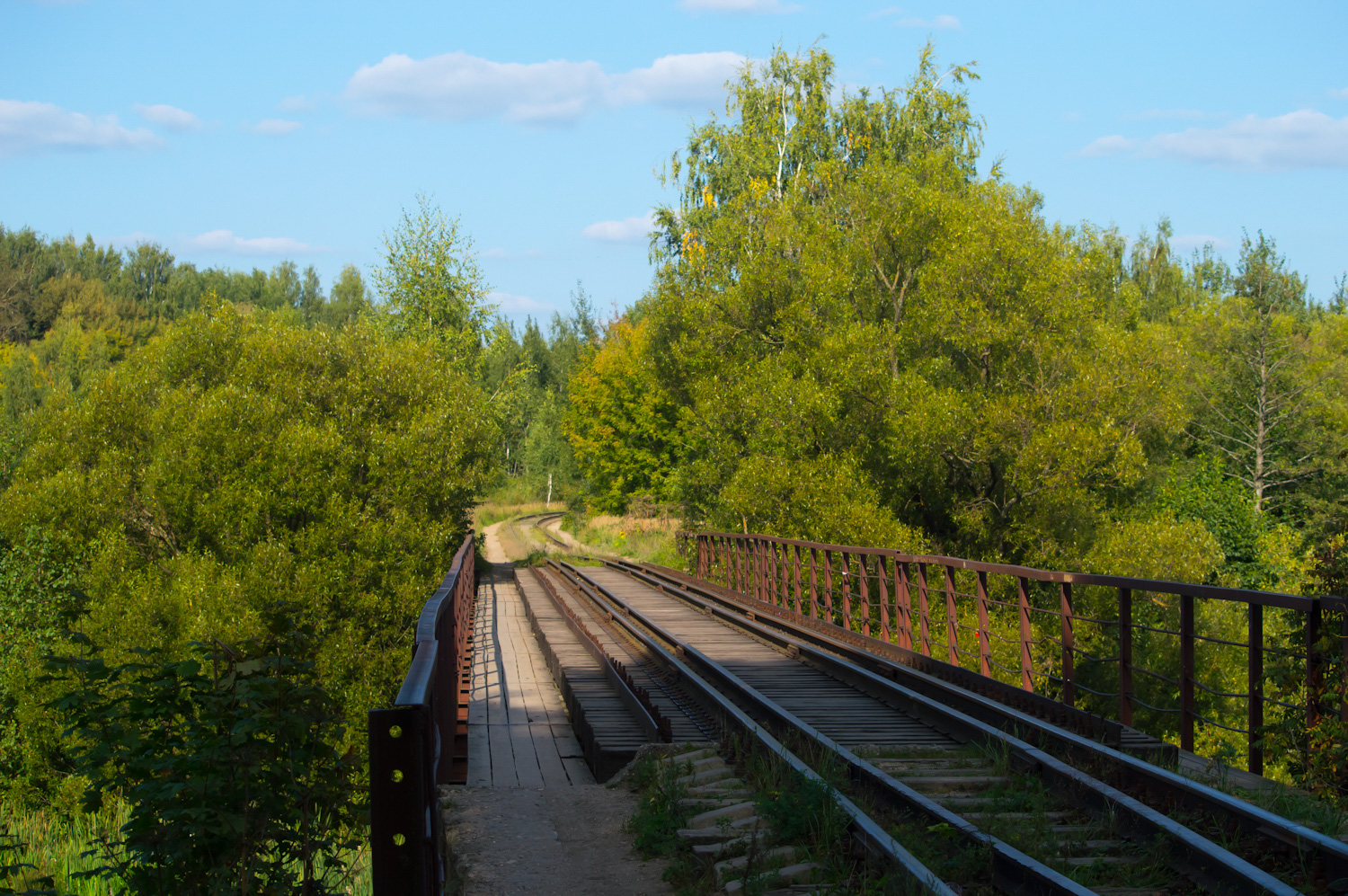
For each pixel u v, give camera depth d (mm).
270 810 4586
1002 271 23281
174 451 27062
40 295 112500
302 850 4930
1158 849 4727
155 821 4547
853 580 21391
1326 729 5844
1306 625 6152
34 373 73562
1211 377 41250
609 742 7926
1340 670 5930
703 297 30078
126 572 25578
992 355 24688
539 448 86562
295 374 30000
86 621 23188
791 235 28531
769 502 24062
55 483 28078
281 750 4684
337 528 25922
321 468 26969
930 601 21234
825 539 22141
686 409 30500
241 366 30641
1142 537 21969
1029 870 4254
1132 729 7293
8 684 18094
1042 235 24297
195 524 26766
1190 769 6465
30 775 17344
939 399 22750
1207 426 41406
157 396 31797
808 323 26812
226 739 4520
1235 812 4914
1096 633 21406
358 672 24719
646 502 51469
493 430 32312
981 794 6098
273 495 26266
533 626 17750
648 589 24688
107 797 4949
